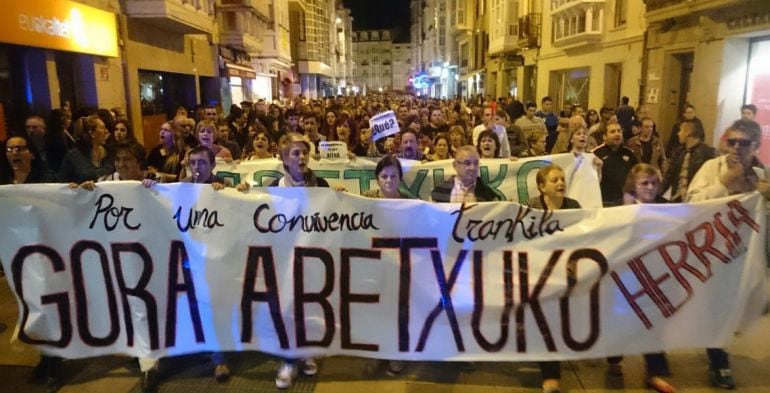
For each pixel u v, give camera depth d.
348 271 4.07
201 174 4.46
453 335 4.04
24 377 4.23
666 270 3.98
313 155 6.54
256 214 4.09
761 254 4.01
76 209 4.07
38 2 8.42
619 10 18.22
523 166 6.00
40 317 4.06
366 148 9.03
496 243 4.00
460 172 4.54
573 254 3.97
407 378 4.17
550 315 3.98
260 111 12.12
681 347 3.99
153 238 4.10
